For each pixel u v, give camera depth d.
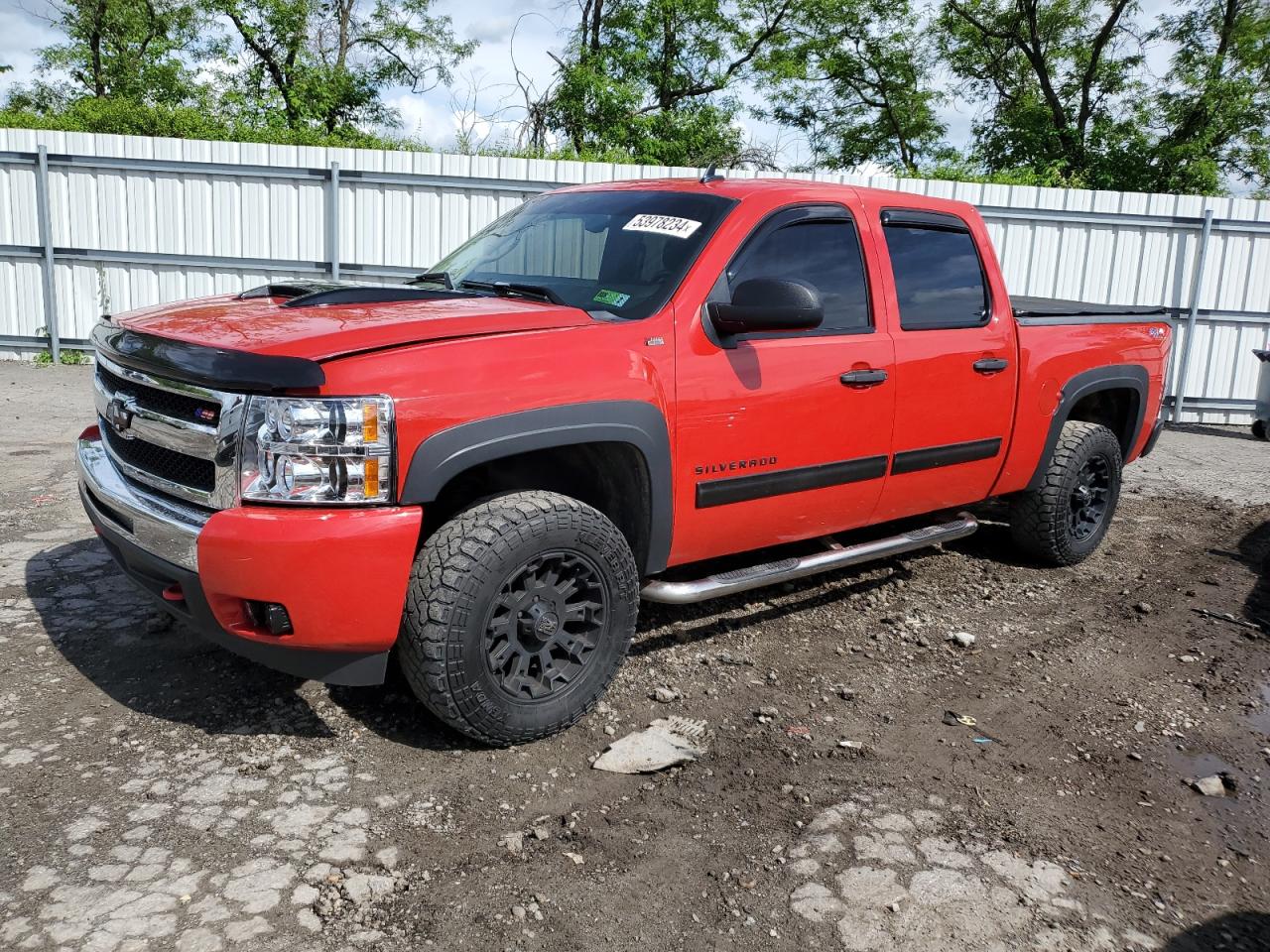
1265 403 11.03
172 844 2.71
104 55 29.45
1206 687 4.18
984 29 28.27
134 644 3.95
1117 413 5.93
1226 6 26.09
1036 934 2.56
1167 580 5.61
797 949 2.46
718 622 4.57
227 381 2.79
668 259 3.71
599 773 3.21
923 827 3.01
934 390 4.45
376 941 2.40
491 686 3.15
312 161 11.35
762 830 2.95
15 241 11.40
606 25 25.38
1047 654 4.45
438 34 28.67
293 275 11.67
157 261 11.54
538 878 2.67
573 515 3.23
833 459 4.09
